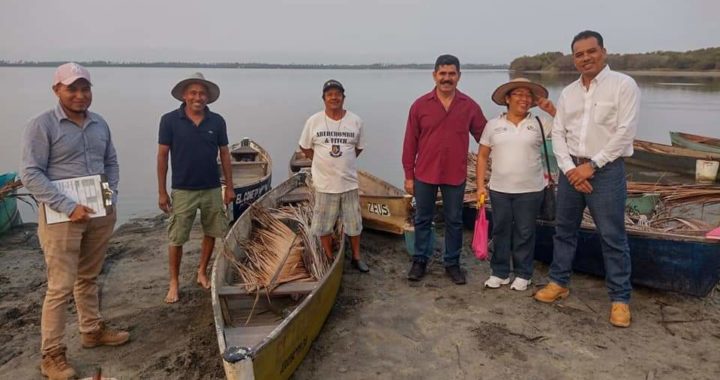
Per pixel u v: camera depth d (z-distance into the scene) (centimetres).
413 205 692
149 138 2077
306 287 458
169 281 582
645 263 511
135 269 625
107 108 3512
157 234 796
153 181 1333
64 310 379
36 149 351
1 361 416
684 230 562
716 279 472
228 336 391
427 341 444
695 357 408
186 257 664
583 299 512
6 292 562
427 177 525
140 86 7650
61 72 354
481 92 5719
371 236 738
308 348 420
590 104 434
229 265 510
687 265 484
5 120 2530
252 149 1229
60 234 362
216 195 516
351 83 10125
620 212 441
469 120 513
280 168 1545
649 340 434
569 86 460
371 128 2498
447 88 493
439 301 518
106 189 372
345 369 405
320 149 543
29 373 399
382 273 598
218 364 412
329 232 561
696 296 489
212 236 534
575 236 491
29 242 766
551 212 528
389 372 401
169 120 490
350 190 557
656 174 1322
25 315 500
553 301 505
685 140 1461
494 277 544
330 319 485
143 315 496
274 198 735
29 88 5903
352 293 542
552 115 494
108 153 405
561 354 418
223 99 4775
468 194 787
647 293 521
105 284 576
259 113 3238
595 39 420
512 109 493
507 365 406
